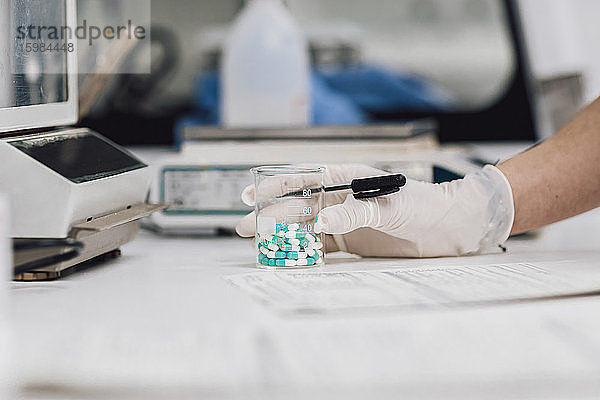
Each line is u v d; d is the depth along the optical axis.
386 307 0.70
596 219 1.16
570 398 0.63
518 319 0.68
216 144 1.09
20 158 0.80
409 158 1.05
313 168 0.86
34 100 0.85
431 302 0.72
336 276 0.82
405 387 0.63
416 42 1.56
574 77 1.31
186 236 1.10
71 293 0.77
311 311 0.70
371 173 0.92
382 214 0.87
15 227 0.81
